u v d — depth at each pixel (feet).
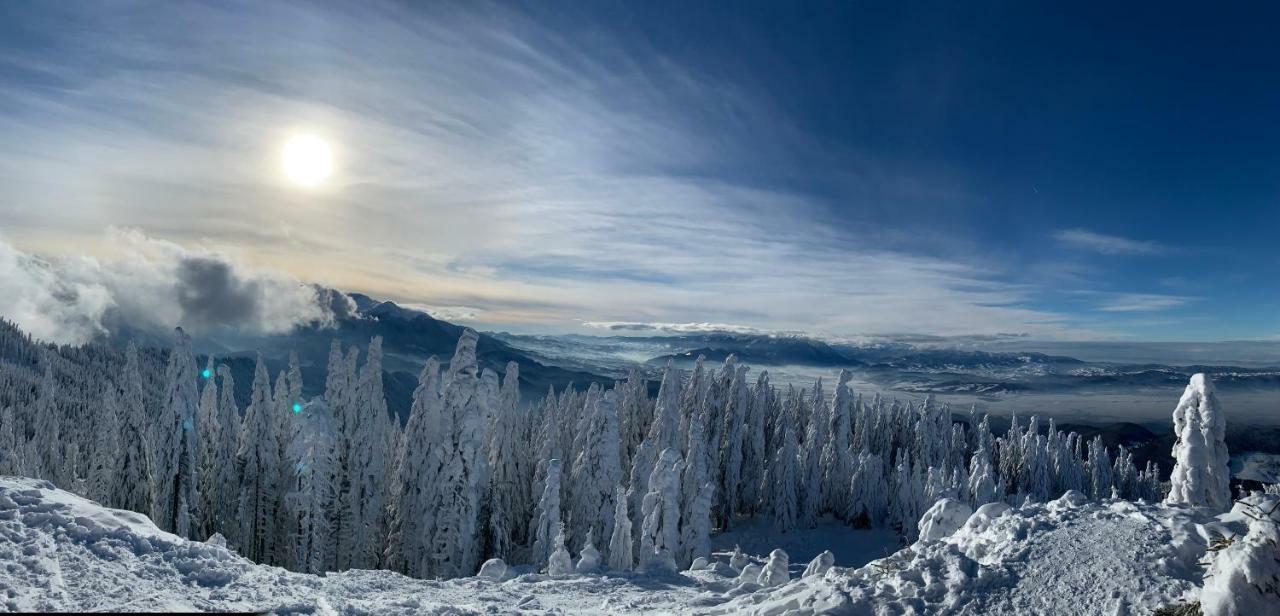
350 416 166.50
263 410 158.81
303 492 128.57
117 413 162.09
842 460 271.90
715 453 261.24
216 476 165.89
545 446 190.90
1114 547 35.99
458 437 141.79
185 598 33.94
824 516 272.72
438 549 137.59
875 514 253.65
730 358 296.92
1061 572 35.19
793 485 249.55
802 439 328.70
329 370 168.35
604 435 163.94
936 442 320.70
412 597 55.31
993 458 351.25
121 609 31.48
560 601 60.18
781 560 65.87
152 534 40.83
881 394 362.12
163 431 148.25
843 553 227.61
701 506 159.63
